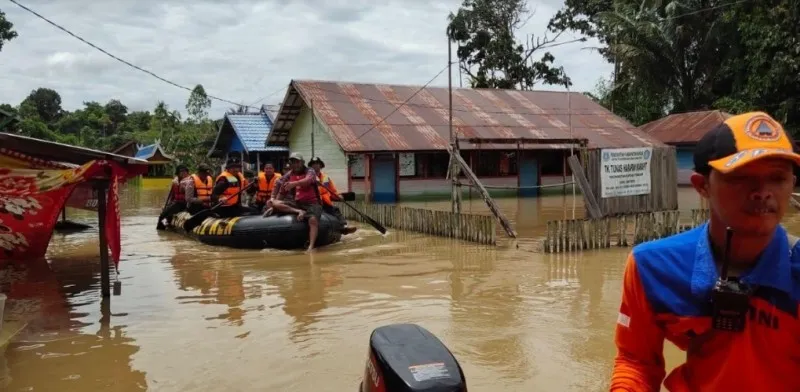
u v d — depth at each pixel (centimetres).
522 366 462
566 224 990
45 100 7700
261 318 608
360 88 2231
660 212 1100
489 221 1077
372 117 2059
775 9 2158
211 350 511
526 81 3466
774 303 156
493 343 516
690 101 2780
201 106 4538
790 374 159
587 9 3297
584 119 2447
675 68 2739
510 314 607
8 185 772
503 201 2045
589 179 1258
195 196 1305
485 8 3353
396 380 245
